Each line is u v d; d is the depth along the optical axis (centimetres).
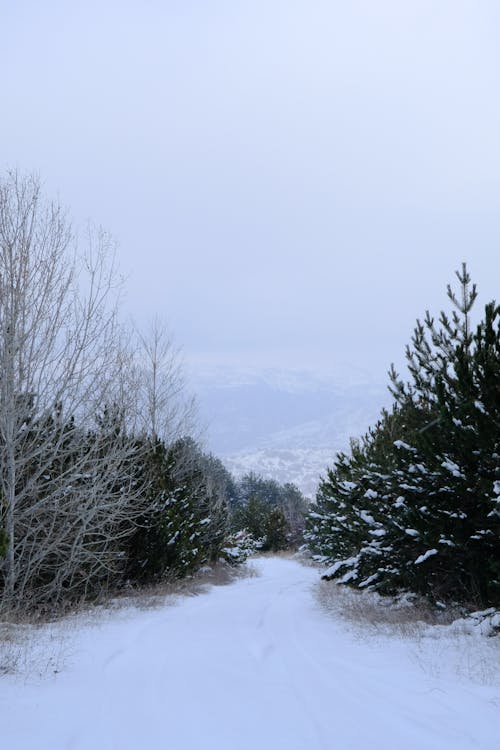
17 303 1432
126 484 1839
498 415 1052
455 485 1149
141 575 1962
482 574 1177
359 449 1933
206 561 3014
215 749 510
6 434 1430
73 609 1523
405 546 1345
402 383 1359
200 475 3105
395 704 654
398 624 1188
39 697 685
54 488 1566
